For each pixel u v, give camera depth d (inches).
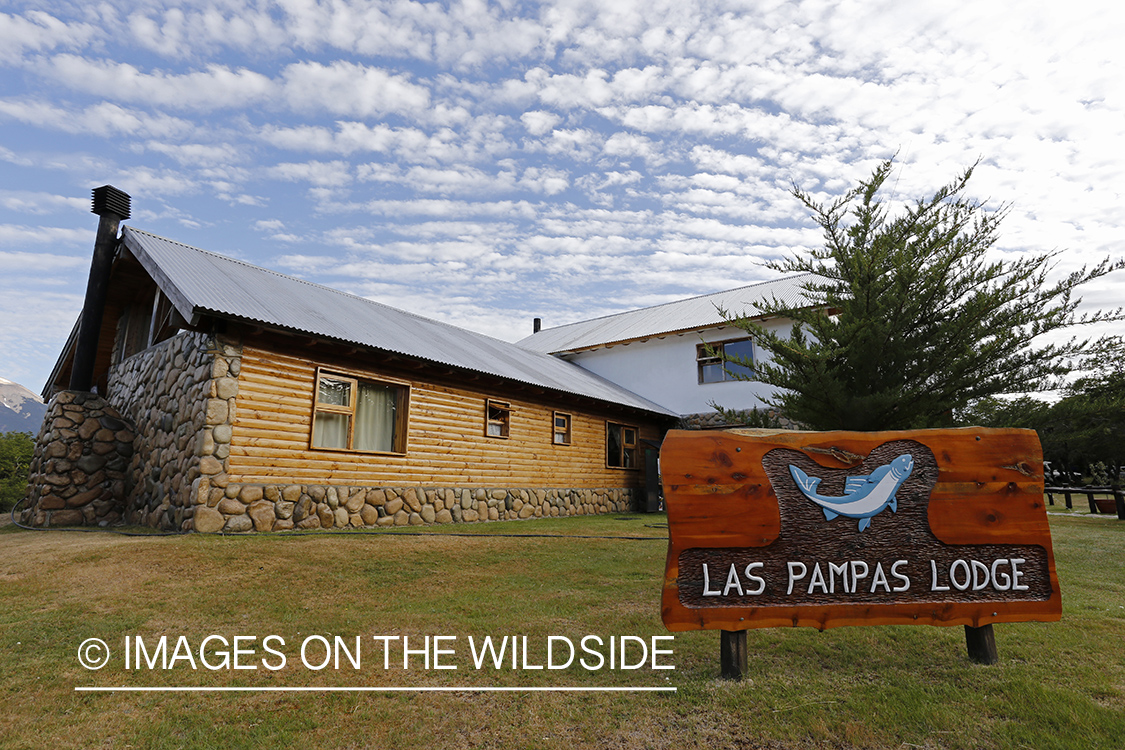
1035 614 142.7
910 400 321.4
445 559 280.1
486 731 111.6
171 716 117.3
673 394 782.5
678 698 124.8
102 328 543.8
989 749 101.8
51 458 379.2
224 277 415.2
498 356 614.5
